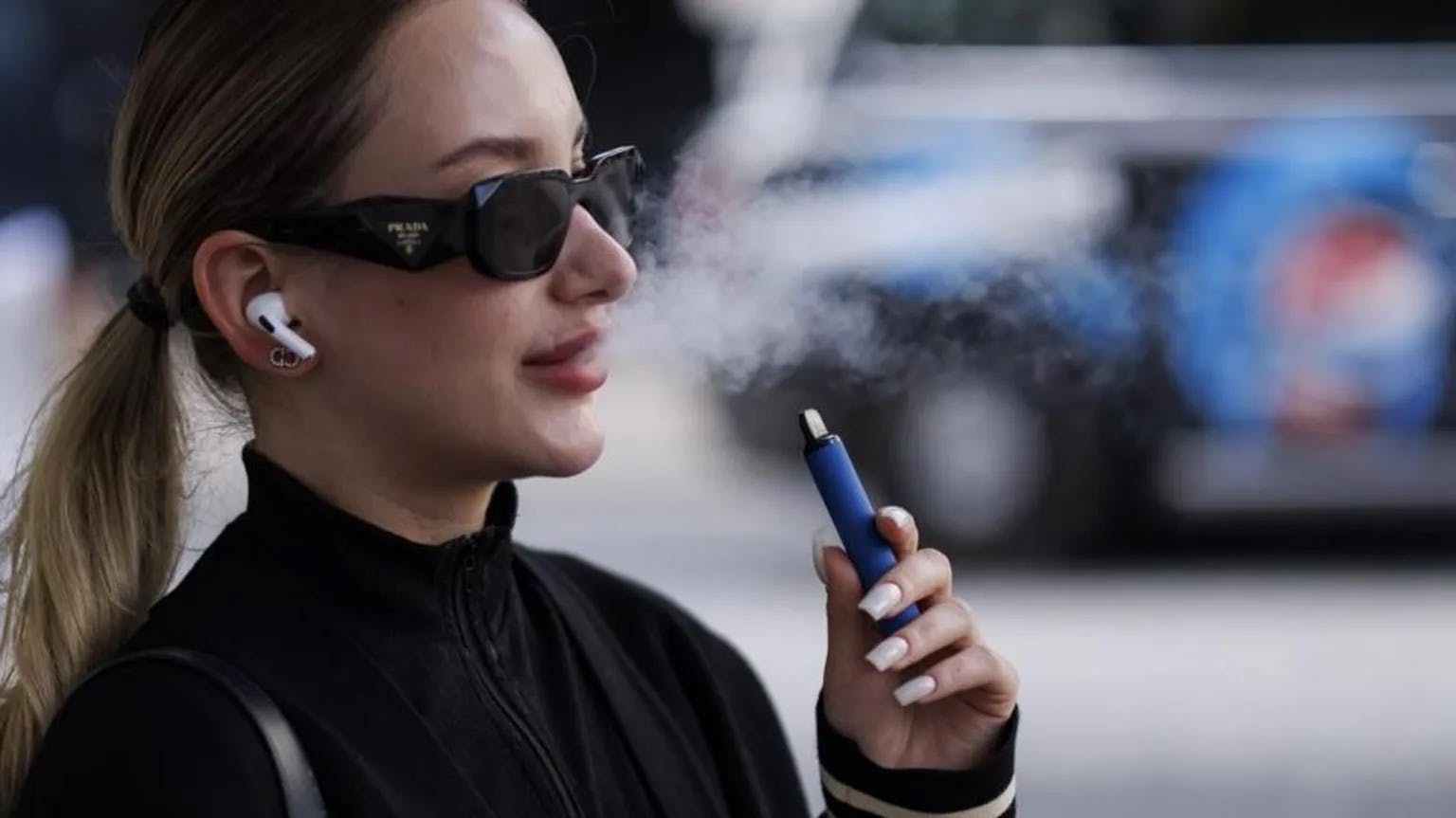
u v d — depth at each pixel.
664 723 3.94
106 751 3.27
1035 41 15.64
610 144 9.78
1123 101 15.45
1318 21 16.16
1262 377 15.86
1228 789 12.05
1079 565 16.42
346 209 3.52
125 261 4.32
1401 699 13.62
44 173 17.95
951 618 3.69
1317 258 15.80
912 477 15.89
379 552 3.60
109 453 3.87
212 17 3.63
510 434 3.60
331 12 3.54
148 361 3.89
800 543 17.78
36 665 3.78
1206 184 15.61
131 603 3.84
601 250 3.63
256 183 3.56
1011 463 15.97
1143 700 13.58
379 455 3.67
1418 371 15.95
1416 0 16.16
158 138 3.67
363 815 3.35
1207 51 15.91
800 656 14.20
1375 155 15.83
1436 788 12.11
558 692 3.80
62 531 3.84
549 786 3.63
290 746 3.32
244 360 3.66
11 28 19.09
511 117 3.57
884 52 15.05
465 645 3.65
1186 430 15.91
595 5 4.39
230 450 4.09
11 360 12.70
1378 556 17.41
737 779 4.00
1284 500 16.16
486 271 3.53
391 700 3.50
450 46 3.56
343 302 3.59
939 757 3.79
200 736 3.27
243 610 3.54
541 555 4.12
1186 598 16.05
